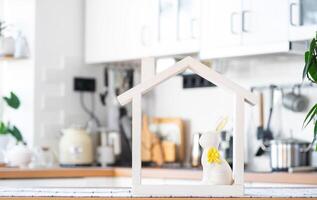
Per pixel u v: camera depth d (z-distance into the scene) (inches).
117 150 191.3
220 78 88.7
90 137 191.9
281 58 164.2
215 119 180.2
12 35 192.2
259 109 167.8
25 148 177.0
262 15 150.3
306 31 141.6
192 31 166.7
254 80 171.0
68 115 195.2
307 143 156.1
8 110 194.5
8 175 161.2
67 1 195.6
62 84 194.1
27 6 190.2
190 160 183.8
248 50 153.0
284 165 153.3
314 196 85.2
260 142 165.6
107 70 201.6
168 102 194.1
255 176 148.0
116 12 188.4
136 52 182.1
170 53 172.2
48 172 167.8
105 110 202.2
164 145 185.8
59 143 190.9
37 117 188.9
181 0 169.9
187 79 187.6
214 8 161.2
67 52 195.5
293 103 158.9
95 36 195.0
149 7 178.4
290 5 144.5
